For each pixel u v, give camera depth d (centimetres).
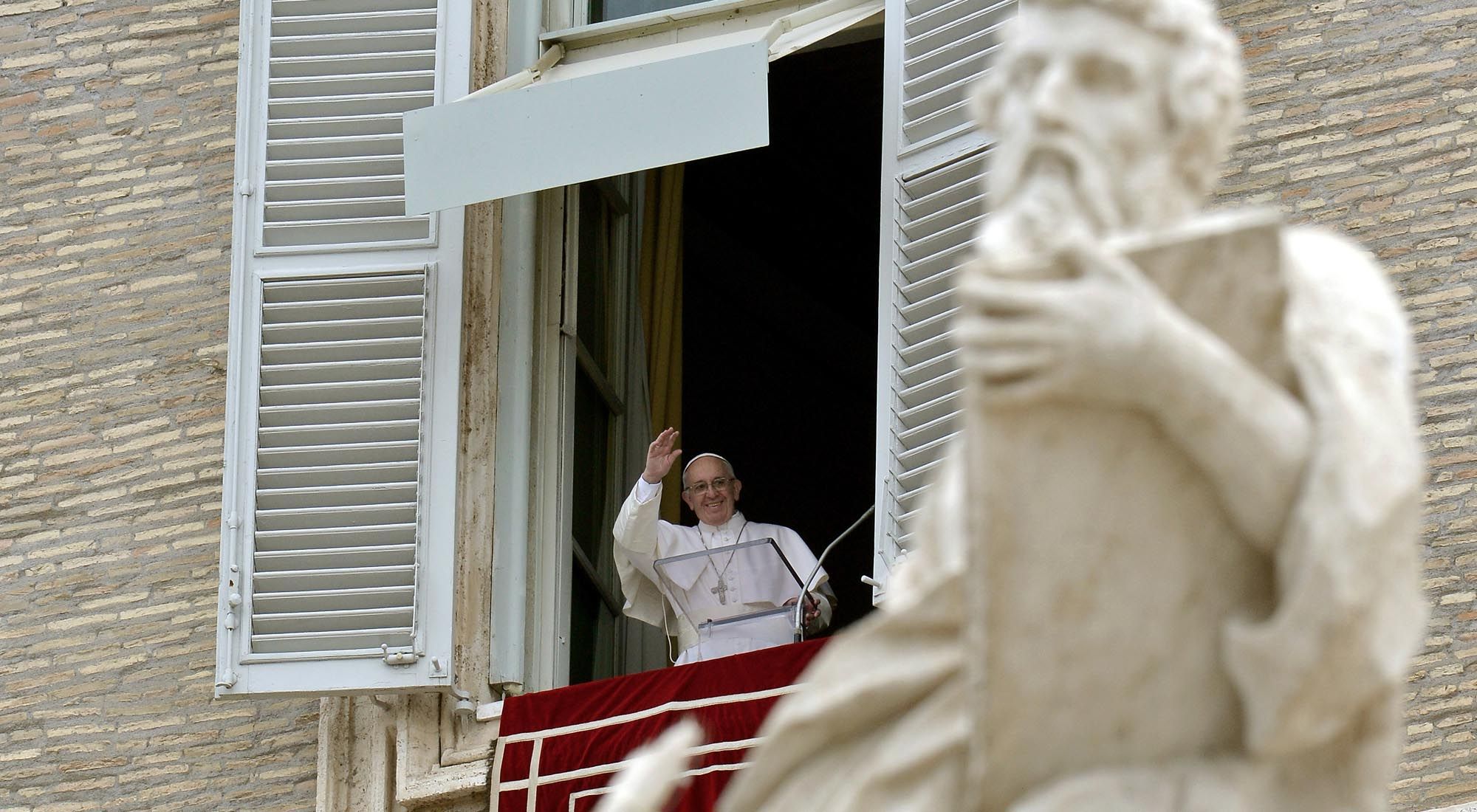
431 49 3922
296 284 3856
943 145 3659
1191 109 851
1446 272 3438
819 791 843
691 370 5841
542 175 3738
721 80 3719
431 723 3659
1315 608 775
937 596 835
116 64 4134
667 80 3741
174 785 3772
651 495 3828
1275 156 3547
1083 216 838
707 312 5866
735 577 3828
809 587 3688
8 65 4159
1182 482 790
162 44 4131
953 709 832
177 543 3897
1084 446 786
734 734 3444
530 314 3884
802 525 5891
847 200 5834
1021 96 866
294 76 3941
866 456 5922
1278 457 779
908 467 3566
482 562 3747
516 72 3953
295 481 3778
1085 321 766
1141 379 770
